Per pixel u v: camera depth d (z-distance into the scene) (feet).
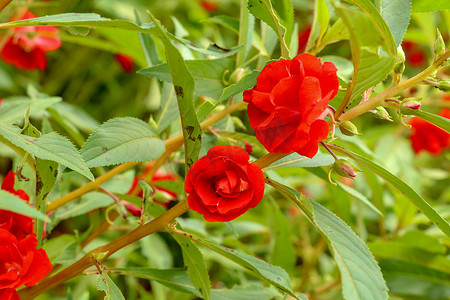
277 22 1.81
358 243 1.67
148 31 1.78
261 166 1.69
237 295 2.08
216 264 3.11
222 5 4.58
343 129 1.68
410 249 2.57
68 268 1.81
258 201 1.62
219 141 2.04
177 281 2.02
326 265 3.34
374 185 2.68
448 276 2.64
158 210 2.06
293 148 1.57
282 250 2.64
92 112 4.16
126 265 3.17
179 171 2.78
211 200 1.62
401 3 1.80
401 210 2.84
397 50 1.72
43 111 2.43
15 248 1.66
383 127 3.56
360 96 1.86
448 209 2.92
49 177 1.75
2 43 2.67
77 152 1.66
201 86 2.06
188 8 4.34
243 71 2.02
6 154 2.80
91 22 1.74
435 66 1.68
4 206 1.38
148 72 1.98
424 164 3.97
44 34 2.69
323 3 1.92
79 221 3.35
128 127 1.86
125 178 2.44
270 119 1.56
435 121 1.70
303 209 1.69
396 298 2.84
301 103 1.55
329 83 1.59
